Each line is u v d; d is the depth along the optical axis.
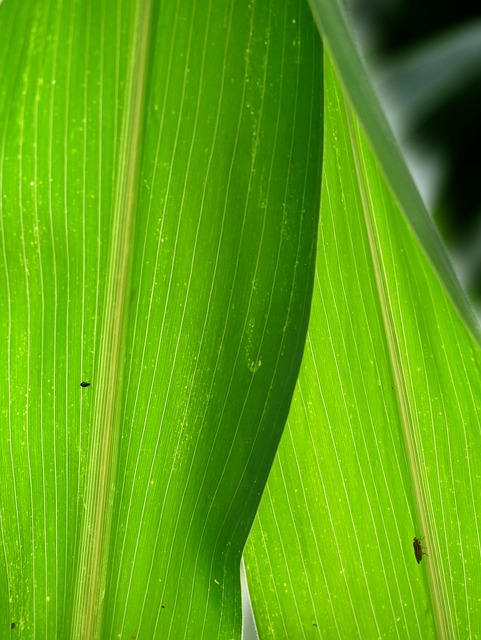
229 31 0.28
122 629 0.29
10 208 0.28
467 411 0.30
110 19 0.28
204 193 0.28
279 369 0.28
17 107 0.27
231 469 0.29
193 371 0.28
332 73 0.29
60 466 0.29
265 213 0.28
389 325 0.30
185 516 0.29
